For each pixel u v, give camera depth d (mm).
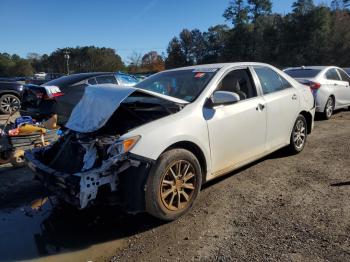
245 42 78938
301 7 67500
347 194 4391
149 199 3625
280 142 5605
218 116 4363
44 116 7547
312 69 10352
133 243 3576
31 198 4852
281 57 68938
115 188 3566
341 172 5191
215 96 4352
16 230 3990
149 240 3604
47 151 4477
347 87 10906
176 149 3891
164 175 3746
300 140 6180
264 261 3100
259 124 4996
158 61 73250
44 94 7605
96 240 3697
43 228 4016
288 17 71000
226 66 4910
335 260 3049
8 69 97438
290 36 68000
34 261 3373
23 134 6012
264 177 5125
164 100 4188
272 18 76375
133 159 3521
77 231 3910
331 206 4074
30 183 5371
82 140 3920
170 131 3830
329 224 3658
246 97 4949
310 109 6309
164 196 3770
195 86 4594
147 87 5078
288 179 5008
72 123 4199
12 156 5945
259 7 82000
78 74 9109
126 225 3957
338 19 64688
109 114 3865
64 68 97312
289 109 5676
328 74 10281
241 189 4727
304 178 5020
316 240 3373
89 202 3443
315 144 6906
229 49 82188
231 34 82250
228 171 4645
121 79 9750
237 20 81312
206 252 3301
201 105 4281
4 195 4945
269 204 4227
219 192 4656
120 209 4336
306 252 3189
